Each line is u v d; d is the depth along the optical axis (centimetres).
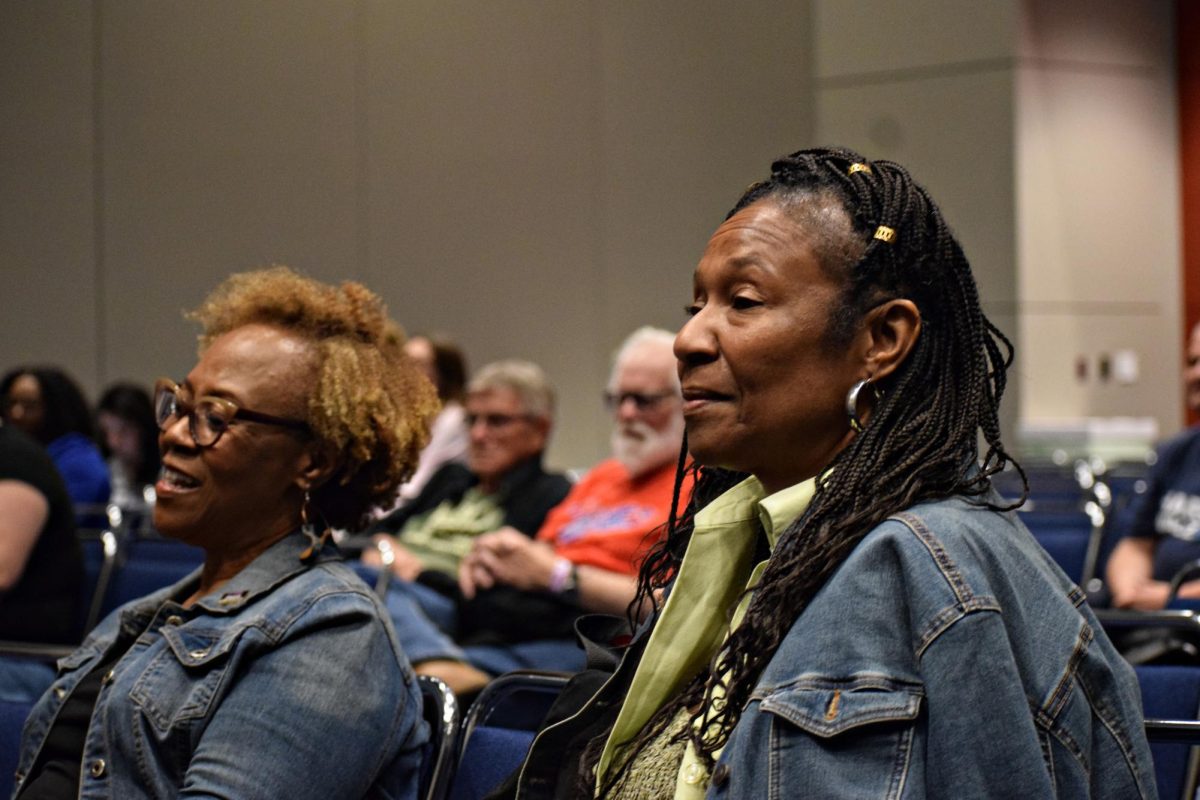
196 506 179
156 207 795
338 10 809
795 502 123
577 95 827
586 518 325
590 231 827
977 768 104
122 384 586
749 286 123
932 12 815
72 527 339
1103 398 827
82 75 792
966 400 123
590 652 151
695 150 832
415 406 191
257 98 803
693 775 122
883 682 107
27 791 176
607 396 336
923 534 111
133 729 164
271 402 179
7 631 325
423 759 176
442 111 817
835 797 105
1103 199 828
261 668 165
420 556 382
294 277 194
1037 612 111
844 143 834
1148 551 367
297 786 159
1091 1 827
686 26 831
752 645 116
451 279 819
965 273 126
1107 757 112
